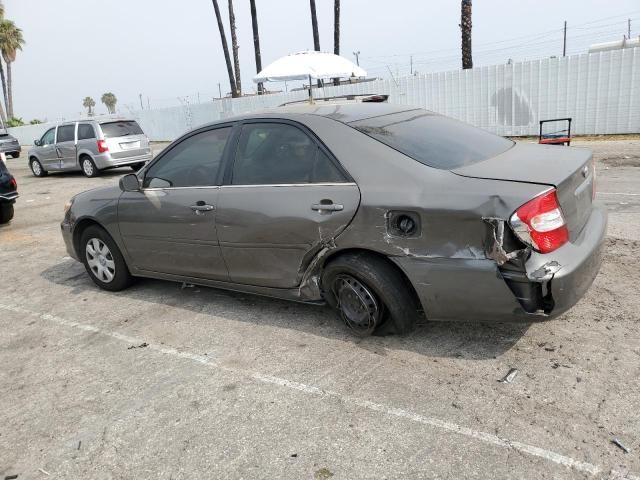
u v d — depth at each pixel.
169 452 2.85
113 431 3.07
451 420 2.86
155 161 4.73
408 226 3.28
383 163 3.47
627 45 15.45
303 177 3.77
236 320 4.39
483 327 3.80
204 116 27.30
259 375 3.51
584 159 3.49
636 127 14.21
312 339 3.91
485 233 3.04
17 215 10.39
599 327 3.66
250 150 4.11
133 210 4.80
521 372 3.23
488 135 4.16
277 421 3.01
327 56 15.95
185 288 5.25
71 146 15.62
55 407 3.38
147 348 4.06
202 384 3.47
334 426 2.91
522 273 2.99
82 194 5.51
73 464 2.83
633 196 7.50
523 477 2.43
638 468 2.42
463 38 16.91
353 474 2.55
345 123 3.75
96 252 5.37
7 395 3.58
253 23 27.19
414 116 4.12
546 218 2.95
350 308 3.77
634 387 2.99
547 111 15.46
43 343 4.34
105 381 3.64
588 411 2.83
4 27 51.09
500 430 2.75
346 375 3.39
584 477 2.40
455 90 17.05
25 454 2.96
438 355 3.51
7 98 53.22
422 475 2.50
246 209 3.98
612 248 5.25
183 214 4.39
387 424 2.88
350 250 3.62
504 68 15.85
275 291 4.09
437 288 3.25
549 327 3.72
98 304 5.09
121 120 15.65
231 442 2.87
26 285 5.91
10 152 25.84
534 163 3.40
